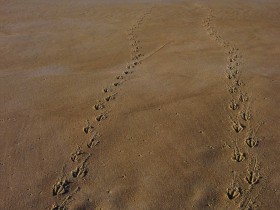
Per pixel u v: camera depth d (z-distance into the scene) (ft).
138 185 3.53
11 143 4.17
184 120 4.48
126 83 5.53
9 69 6.27
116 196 3.42
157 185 3.52
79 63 6.50
